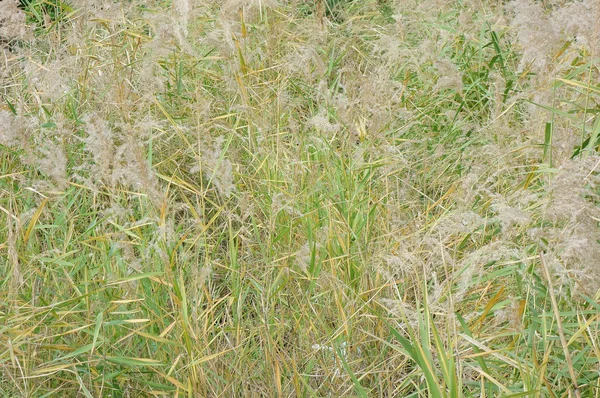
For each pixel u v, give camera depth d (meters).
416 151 4.33
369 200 3.70
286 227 3.49
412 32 5.58
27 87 4.75
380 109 3.96
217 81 4.87
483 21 4.77
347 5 6.19
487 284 3.16
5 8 4.57
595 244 2.79
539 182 3.65
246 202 3.49
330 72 4.93
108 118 4.32
